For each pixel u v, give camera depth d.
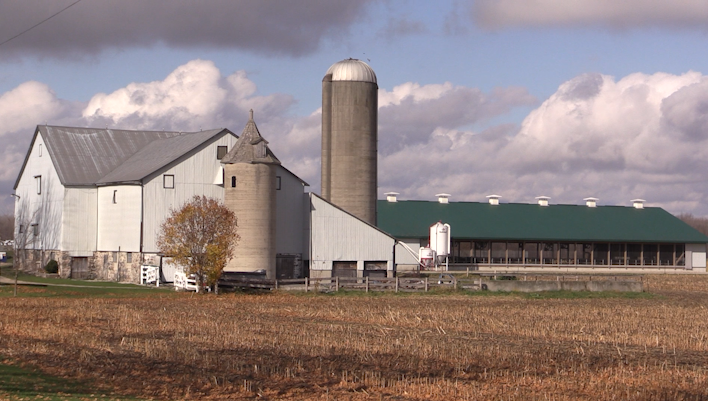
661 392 24.69
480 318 44.16
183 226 58.09
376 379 25.98
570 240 102.75
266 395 23.98
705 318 46.12
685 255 108.69
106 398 22.84
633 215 112.12
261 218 65.50
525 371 27.80
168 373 26.55
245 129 67.25
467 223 101.94
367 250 72.50
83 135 80.06
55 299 51.53
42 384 24.34
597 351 32.78
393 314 45.56
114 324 38.31
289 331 36.81
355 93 77.25
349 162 77.12
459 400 23.61
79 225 73.12
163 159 69.75
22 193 84.44
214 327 37.78
